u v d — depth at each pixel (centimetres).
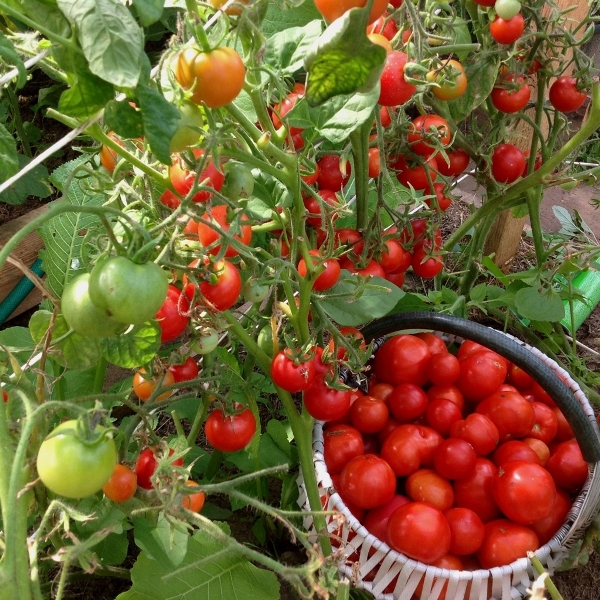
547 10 151
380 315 108
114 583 119
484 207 151
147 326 70
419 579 109
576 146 132
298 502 121
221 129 63
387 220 155
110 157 80
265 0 68
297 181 82
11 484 47
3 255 47
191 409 125
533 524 119
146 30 202
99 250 71
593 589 130
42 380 72
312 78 59
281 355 93
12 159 57
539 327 167
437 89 99
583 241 199
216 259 67
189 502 83
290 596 124
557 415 138
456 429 124
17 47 60
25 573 51
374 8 65
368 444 134
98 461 52
